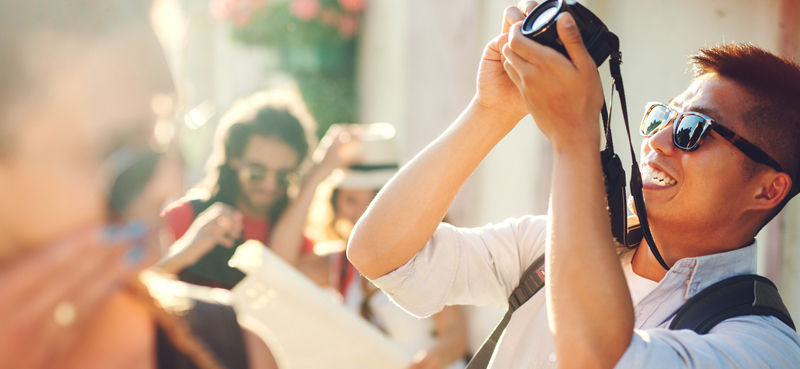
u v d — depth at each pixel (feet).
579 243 3.37
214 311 2.60
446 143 4.42
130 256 1.93
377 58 22.89
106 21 1.77
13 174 1.72
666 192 4.26
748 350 3.57
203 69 26.58
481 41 11.94
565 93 3.44
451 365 9.34
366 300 9.64
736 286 4.02
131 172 1.86
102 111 1.79
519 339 4.50
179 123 2.09
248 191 9.65
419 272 4.60
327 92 23.54
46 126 1.72
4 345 1.77
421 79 12.65
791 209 8.39
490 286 4.79
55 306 1.83
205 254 8.11
